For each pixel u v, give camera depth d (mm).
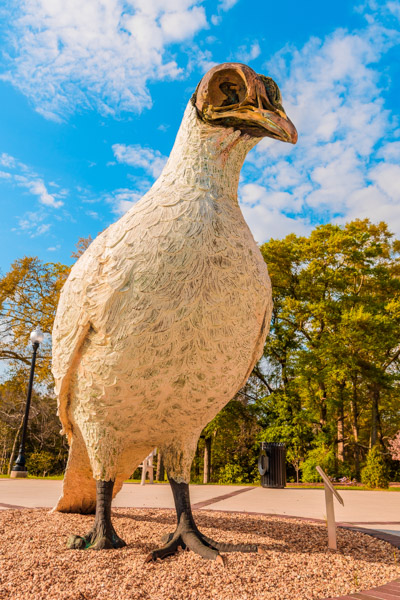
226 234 3359
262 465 12414
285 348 24422
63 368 3525
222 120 3436
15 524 4762
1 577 3045
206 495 9547
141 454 4117
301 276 25031
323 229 25484
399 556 4172
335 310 24016
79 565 3275
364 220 30422
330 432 22656
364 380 24953
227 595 2879
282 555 3805
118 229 3385
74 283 3469
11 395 29391
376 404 25797
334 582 3252
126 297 3195
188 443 3869
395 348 26641
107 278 3238
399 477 25531
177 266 3188
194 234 3250
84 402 3502
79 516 5035
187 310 3178
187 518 3844
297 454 21641
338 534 5035
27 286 24656
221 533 4723
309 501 8836
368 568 3658
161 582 3029
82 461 4211
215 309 3256
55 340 3635
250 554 3721
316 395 24516
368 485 15016
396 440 16109
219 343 3314
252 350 3646
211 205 3396
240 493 10188
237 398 24797
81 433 3768
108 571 3166
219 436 27672
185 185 3441
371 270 25984
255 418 25078
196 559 3520
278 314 24734
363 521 6438
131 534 4402
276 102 3420
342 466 23266
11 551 3643
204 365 3320
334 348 22078
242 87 3438
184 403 3479
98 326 3266
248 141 3561
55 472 31844
